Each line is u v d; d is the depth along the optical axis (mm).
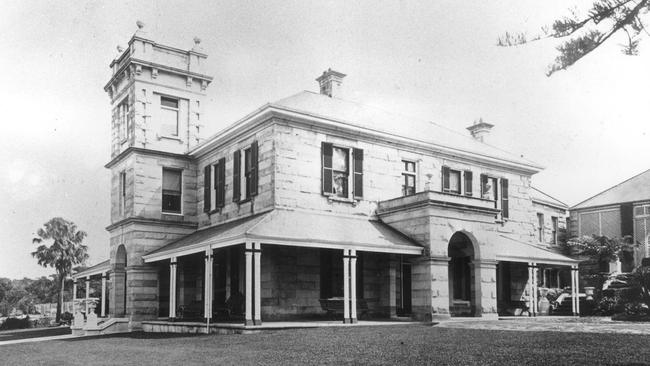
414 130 28344
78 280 40062
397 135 25766
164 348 15008
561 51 7020
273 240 19234
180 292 27438
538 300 29484
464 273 25688
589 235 40469
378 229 23141
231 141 25828
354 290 20484
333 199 23641
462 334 14422
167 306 27625
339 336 14992
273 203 22062
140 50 28422
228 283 24094
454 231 22562
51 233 56438
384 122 27484
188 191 28953
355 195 24344
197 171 29312
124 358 13156
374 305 24641
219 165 26641
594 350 10367
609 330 14234
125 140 29359
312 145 23484
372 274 24859
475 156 28766
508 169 30594
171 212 28609
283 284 22312
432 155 27516
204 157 28500
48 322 51344
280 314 22062
